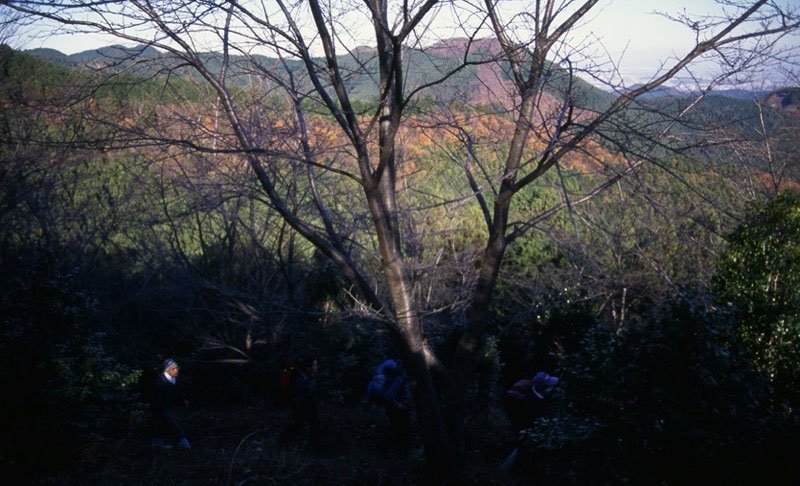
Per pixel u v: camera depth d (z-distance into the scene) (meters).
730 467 5.97
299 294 13.93
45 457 8.24
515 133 7.86
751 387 5.98
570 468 6.44
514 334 13.22
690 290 6.29
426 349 8.26
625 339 6.16
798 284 7.02
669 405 5.83
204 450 9.34
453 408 8.23
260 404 13.76
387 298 12.16
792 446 5.82
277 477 8.01
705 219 9.48
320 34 7.73
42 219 13.98
